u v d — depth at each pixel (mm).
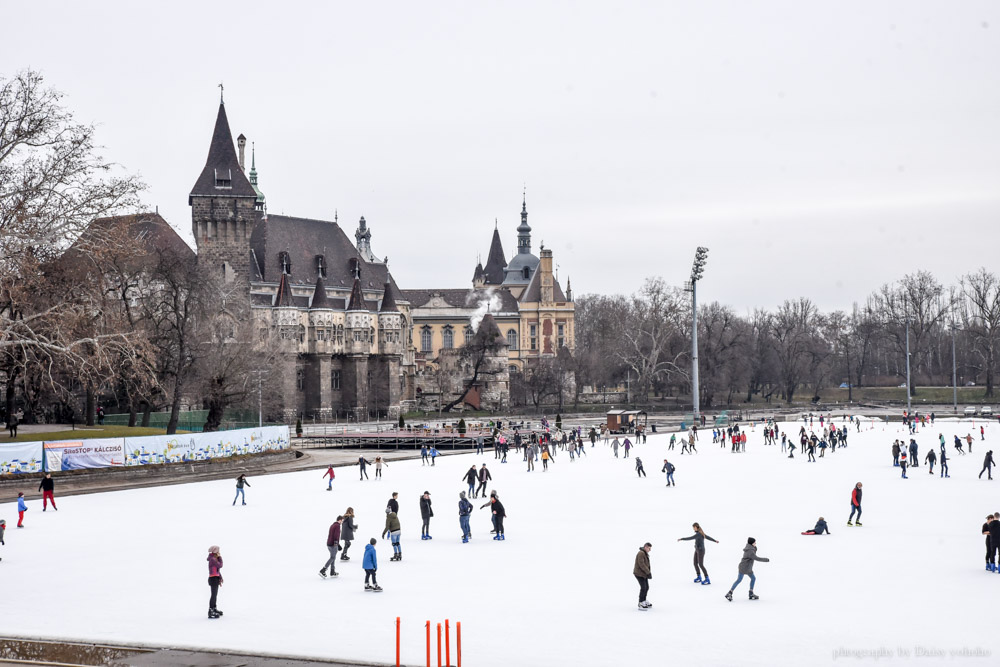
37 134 79000
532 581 41031
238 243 185250
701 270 129000
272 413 159750
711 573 42250
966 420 172000
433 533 54031
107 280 95625
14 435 88062
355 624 34156
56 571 43750
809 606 36188
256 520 59094
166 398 125438
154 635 32938
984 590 38344
